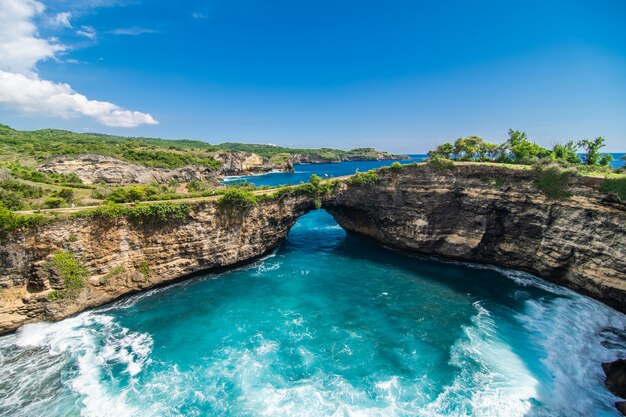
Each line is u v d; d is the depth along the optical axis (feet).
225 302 122.42
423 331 103.60
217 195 166.20
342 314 114.01
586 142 178.50
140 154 475.31
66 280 109.19
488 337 100.07
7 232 99.35
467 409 72.79
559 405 74.23
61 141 539.70
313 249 186.80
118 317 111.45
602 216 115.44
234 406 73.97
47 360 89.25
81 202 166.09
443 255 167.02
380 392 78.02
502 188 144.97
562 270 131.03
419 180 168.25
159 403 74.54
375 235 197.16
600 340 99.14
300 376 83.46
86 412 72.02
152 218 126.31
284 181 542.98
